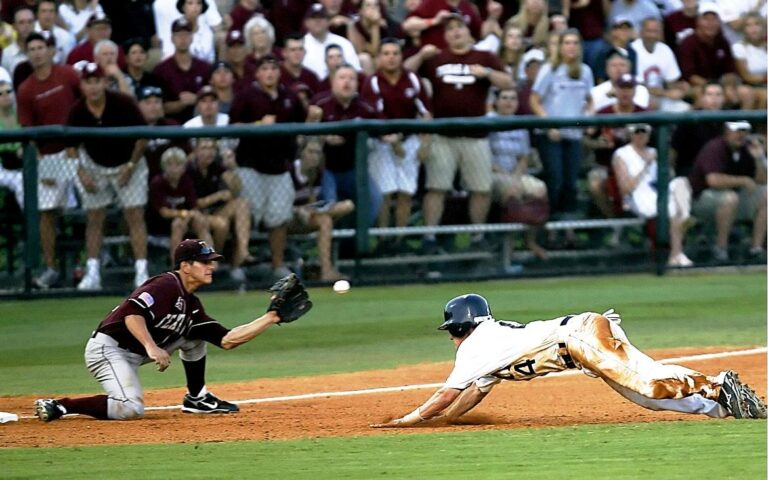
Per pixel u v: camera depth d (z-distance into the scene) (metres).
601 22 61.19
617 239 56.09
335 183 51.91
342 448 24.92
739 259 57.44
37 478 22.62
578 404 30.98
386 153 52.12
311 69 54.53
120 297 50.00
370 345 42.62
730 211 56.81
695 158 56.06
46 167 48.75
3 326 45.44
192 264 29.70
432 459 23.56
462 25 53.81
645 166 55.50
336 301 50.34
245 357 40.91
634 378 26.12
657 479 21.39
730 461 22.80
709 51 60.44
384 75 52.84
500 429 27.03
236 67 53.12
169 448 25.39
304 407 31.72
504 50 57.06
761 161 56.81
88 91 48.47
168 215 49.31
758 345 40.66
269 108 50.78
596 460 23.14
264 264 51.44
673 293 51.88
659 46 59.75
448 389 27.00
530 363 26.38
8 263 49.66
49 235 49.34
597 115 54.59
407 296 51.38
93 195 49.06
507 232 54.53
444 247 53.91
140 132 48.62
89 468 23.41
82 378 37.41
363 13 56.94
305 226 51.56
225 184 49.97
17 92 50.59
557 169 54.47
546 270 55.25
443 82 53.88
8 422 29.53
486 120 52.97
